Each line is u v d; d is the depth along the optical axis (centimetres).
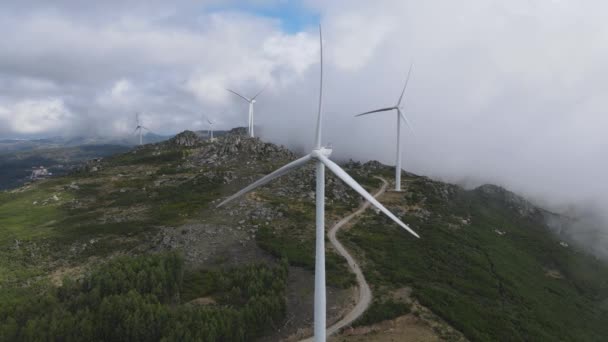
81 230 10519
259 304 5834
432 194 16912
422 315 6356
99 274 6506
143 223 10606
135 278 6444
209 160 18288
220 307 6072
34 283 7669
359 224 11169
